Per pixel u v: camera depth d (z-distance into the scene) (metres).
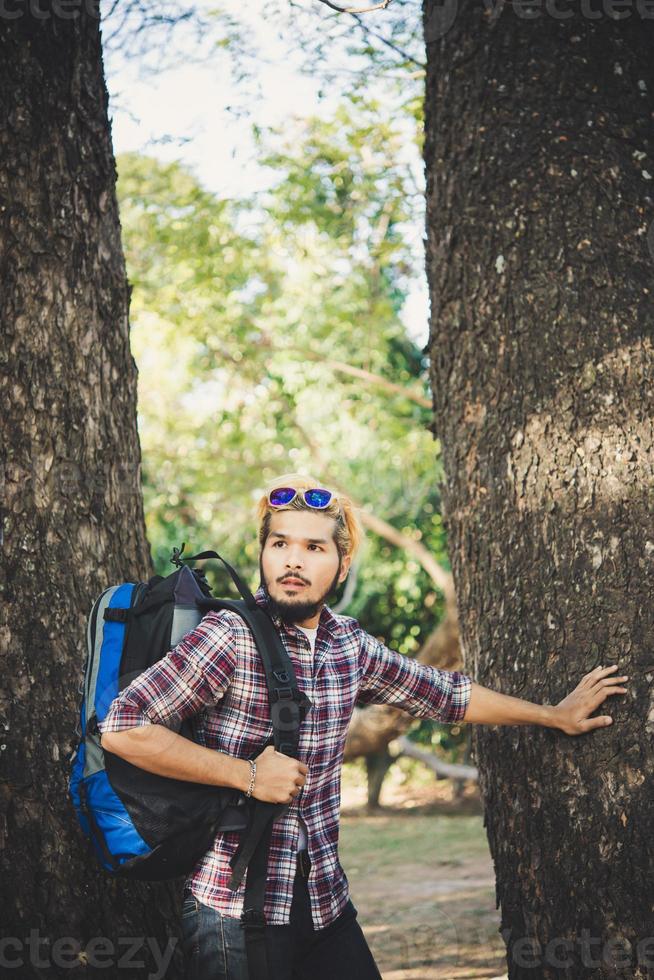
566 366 2.83
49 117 3.09
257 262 10.37
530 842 2.75
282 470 12.93
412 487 12.76
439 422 3.24
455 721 2.68
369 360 11.34
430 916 6.34
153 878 2.30
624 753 2.58
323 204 8.13
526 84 3.03
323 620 2.55
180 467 12.88
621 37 3.01
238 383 12.06
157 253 9.19
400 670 2.62
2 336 2.97
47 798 2.83
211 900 2.29
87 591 3.01
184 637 2.31
